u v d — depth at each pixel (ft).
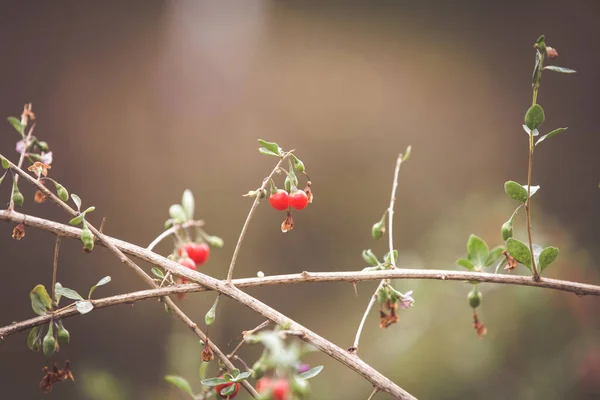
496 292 3.63
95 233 2.17
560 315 3.51
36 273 4.61
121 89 5.37
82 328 4.61
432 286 3.79
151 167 5.41
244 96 5.94
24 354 4.37
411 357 3.64
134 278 4.85
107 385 3.59
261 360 1.95
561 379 3.32
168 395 3.46
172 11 5.70
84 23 5.26
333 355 2.11
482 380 3.48
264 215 5.57
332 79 6.11
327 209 5.77
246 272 5.35
